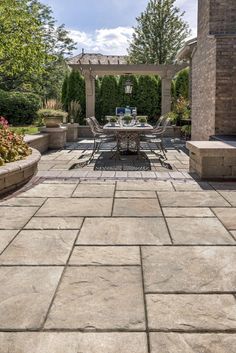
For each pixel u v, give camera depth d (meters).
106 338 1.79
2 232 3.24
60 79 26.36
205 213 3.79
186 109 13.56
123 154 9.05
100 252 2.81
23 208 3.98
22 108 17.12
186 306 2.05
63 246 2.93
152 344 1.74
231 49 7.64
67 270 2.50
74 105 14.62
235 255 2.74
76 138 12.89
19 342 1.76
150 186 5.03
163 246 2.93
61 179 5.52
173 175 5.78
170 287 2.27
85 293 2.20
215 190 4.78
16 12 11.80
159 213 3.80
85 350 1.70
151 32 27.25
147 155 8.90
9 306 2.06
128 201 4.27
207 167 5.41
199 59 9.42
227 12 7.79
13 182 4.84
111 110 17.19
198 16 9.43
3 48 11.69
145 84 17.09
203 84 8.95
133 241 3.04
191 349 1.70
